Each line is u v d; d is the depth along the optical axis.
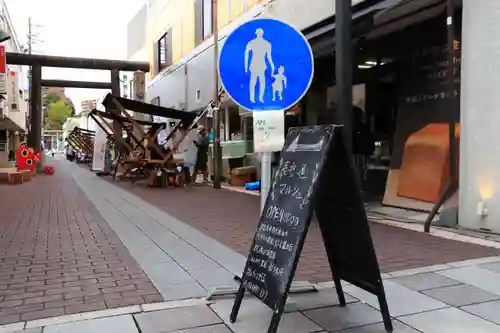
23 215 8.96
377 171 10.45
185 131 16.94
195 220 8.37
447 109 8.39
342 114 7.16
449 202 7.64
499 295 4.16
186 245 6.30
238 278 4.61
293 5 11.25
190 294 4.23
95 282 4.61
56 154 81.19
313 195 3.25
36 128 23.69
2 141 28.14
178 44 21.92
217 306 3.92
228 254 5.77
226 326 3.52
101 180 18.75
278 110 4.15
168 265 5.26
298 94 4.16
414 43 9.24
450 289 4.32
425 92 8.97
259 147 4.16
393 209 8.77
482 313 3.75
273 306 3.20
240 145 15.88
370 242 3.39
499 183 6.43
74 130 35.03
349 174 3.34
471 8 6.70
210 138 17.69
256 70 4.10
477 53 6.62
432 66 8.81
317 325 3.53
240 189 14.30
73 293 4.27
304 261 5.38
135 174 18.06
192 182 16.94
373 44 10.19
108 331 3.41
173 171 15.69
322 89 11.94
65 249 6.06
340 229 3.61
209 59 17.72
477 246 5.95
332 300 4.06
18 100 27.16
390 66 10.01
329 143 3.30
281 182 3.65
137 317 3.68
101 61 24.83
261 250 3.55
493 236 6.40
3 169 19.58
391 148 10.00
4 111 22.47
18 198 11.90
